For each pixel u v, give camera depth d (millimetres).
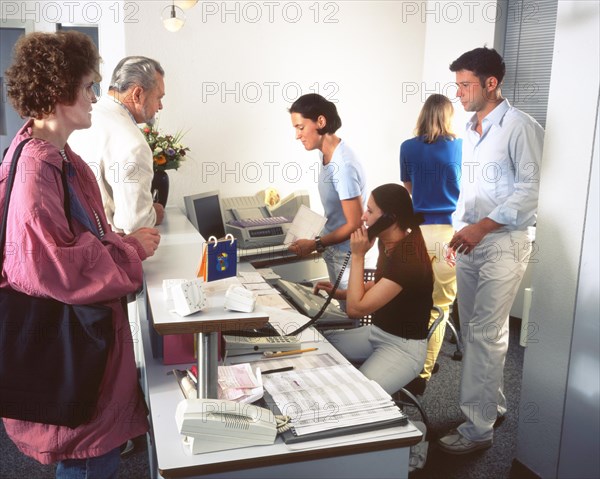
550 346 2213
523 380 2348
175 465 1317
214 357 1470
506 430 2826
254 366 1824
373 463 1473
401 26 3988
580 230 2066
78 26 3365
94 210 1581
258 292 2473
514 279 2555
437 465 2512
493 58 2561
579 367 2104
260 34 3578
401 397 2824
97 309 1369
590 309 2045
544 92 3822
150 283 1708
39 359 1361
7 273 1354
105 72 3369
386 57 3992
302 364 1852
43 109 1377
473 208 2750
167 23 2959
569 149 2094
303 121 2916
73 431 1438
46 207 1334
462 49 3793
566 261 2127
